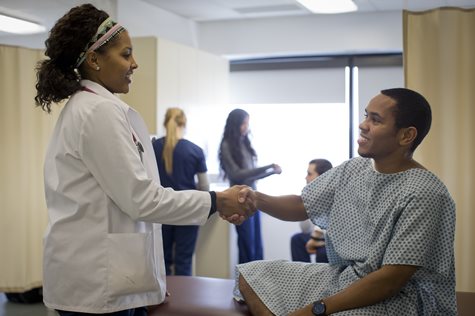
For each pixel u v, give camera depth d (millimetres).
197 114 5117
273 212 1983
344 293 1610
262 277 1998
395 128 1656
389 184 1671
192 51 5023
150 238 1633
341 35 5371
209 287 2330
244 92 5977
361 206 1734
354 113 5629
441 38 3367
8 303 4422
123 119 1555
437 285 1675
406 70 3385
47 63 1625
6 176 4199
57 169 1579
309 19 5473
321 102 5715
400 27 5191
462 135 3387
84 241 1541
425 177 1630
